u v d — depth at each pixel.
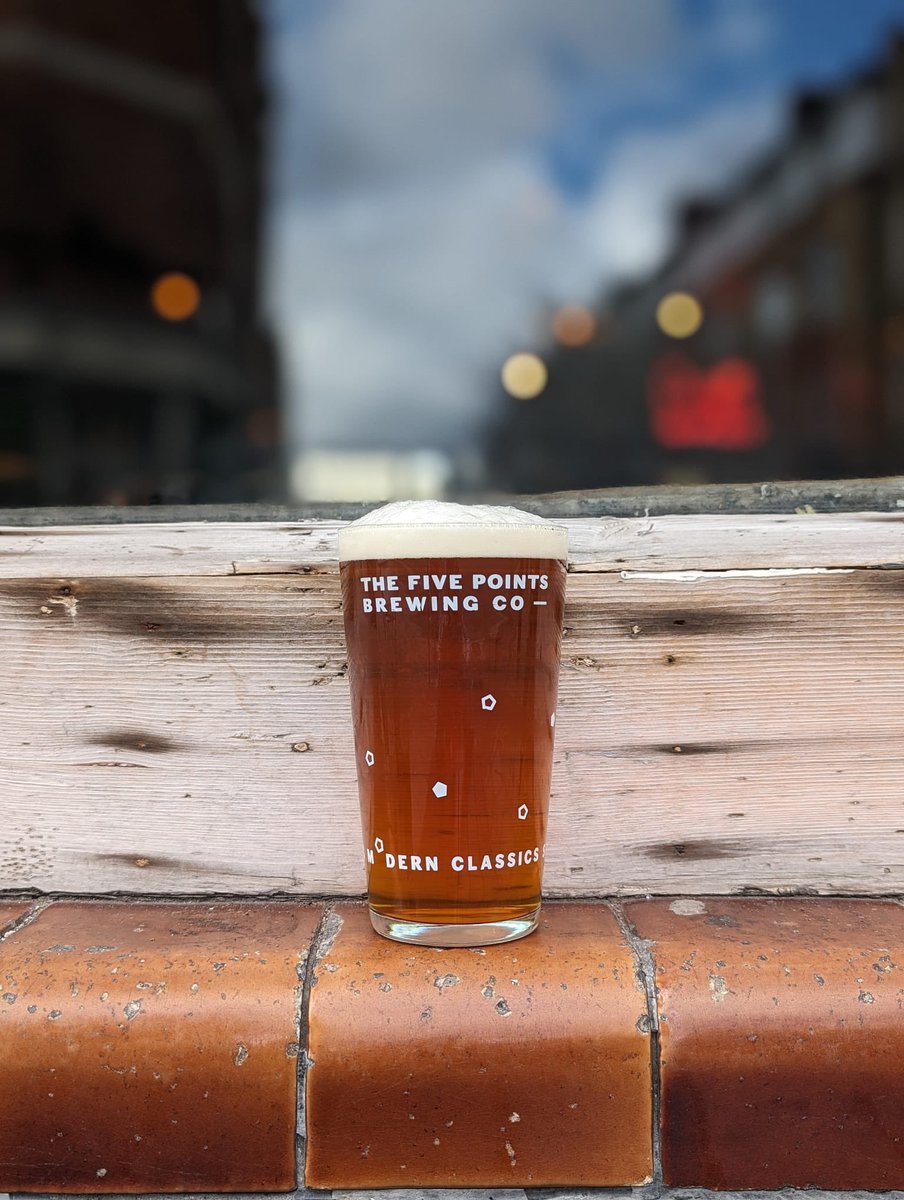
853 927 0.37
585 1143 0.32
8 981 0.34
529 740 0.33
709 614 0.41
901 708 0.41
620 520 0.41
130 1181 0.32
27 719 0.42
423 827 0.33
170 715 0.42
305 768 0.42
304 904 0.41
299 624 0.41
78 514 0.44
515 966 0.33
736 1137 0.32
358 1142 0.32
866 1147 0.32
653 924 0.38
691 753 0.41
